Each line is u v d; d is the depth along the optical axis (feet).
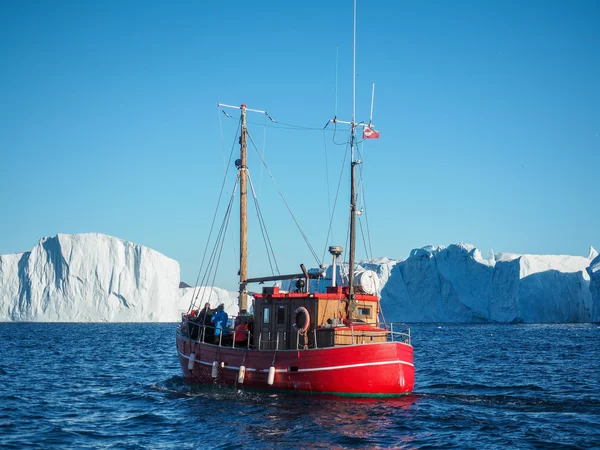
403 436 70.38
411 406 85.92
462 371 140.77
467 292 593.42
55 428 77.00
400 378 86.12
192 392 101.09
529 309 565.94
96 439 71.46
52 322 571.28
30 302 579.89
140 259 584.40
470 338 305.53
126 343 264.31
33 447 67.77
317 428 72.95
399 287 613.11
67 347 233.76
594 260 633.20
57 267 585.22
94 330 417.08
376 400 85.92
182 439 70.74
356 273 93.25
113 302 574.97
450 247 613.52
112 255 584.81
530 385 113.80
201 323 106.52
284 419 77.25
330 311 89.76
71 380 125.29
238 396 91.97
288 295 91.09
